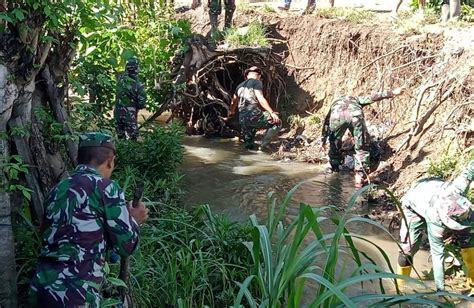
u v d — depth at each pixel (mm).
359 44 9906
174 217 5500
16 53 4027
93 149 3383
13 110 4223
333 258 3232
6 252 3840
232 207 7270
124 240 3236
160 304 4438
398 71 9039
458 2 9766
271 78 10852
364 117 8609
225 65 10594
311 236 6367
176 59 10289
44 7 4078
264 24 11469
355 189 7883
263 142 9812
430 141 7848
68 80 4824
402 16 10664
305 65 10883
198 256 4914
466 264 5258
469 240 5168
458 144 7363
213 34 10844
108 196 3238
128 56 7590
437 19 10109
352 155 8727
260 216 6992
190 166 8953
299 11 12297
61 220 3197
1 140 3988
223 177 8430
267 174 8578
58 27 4520
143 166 7043
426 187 5312
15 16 3973
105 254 3332
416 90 8578
